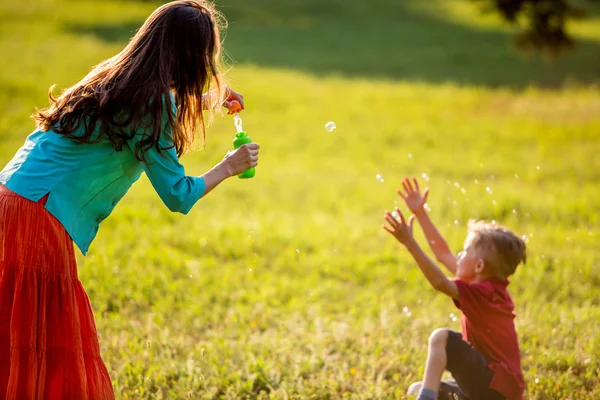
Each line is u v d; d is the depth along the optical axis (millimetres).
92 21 39344
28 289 4070
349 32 44562
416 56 38812
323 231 11414
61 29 36312
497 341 4945
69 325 4145
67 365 4121
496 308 4953
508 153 19328
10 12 39781
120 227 10695
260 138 20734
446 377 5926
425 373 4844
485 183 15664
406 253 10188
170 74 4223
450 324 7203
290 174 16438
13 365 4000
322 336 6660
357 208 13531
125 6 45000
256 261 9695
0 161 14930
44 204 4125
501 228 5223
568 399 5473
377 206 13789
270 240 10664
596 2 60750
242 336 6660
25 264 4086
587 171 17078
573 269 9336
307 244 10648
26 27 36000
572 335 6797
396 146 20359
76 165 4184
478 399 4926
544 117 24719
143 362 5945
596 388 5676
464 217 12492
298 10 49750
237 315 7426
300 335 6820
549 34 32688
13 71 25750
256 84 28469
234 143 4965
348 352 6391
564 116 24797
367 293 8469
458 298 4945
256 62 33875
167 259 9180
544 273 9211
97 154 4203
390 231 4945
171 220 11523
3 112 20281
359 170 17344
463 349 4875
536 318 7285
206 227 11156
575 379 5859
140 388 5395
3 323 4070
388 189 15133
